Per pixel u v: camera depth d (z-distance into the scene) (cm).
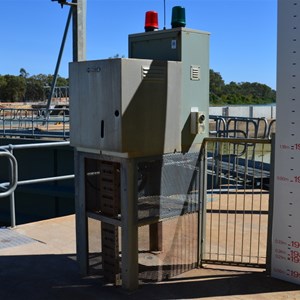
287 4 344
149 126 348
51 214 1633
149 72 343
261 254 439
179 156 377
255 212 603
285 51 348
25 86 11044
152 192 359
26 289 361
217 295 344
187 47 369
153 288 359
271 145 367
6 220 1683
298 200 355
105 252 374
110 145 340
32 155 1689
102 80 342
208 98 392
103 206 370
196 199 399
